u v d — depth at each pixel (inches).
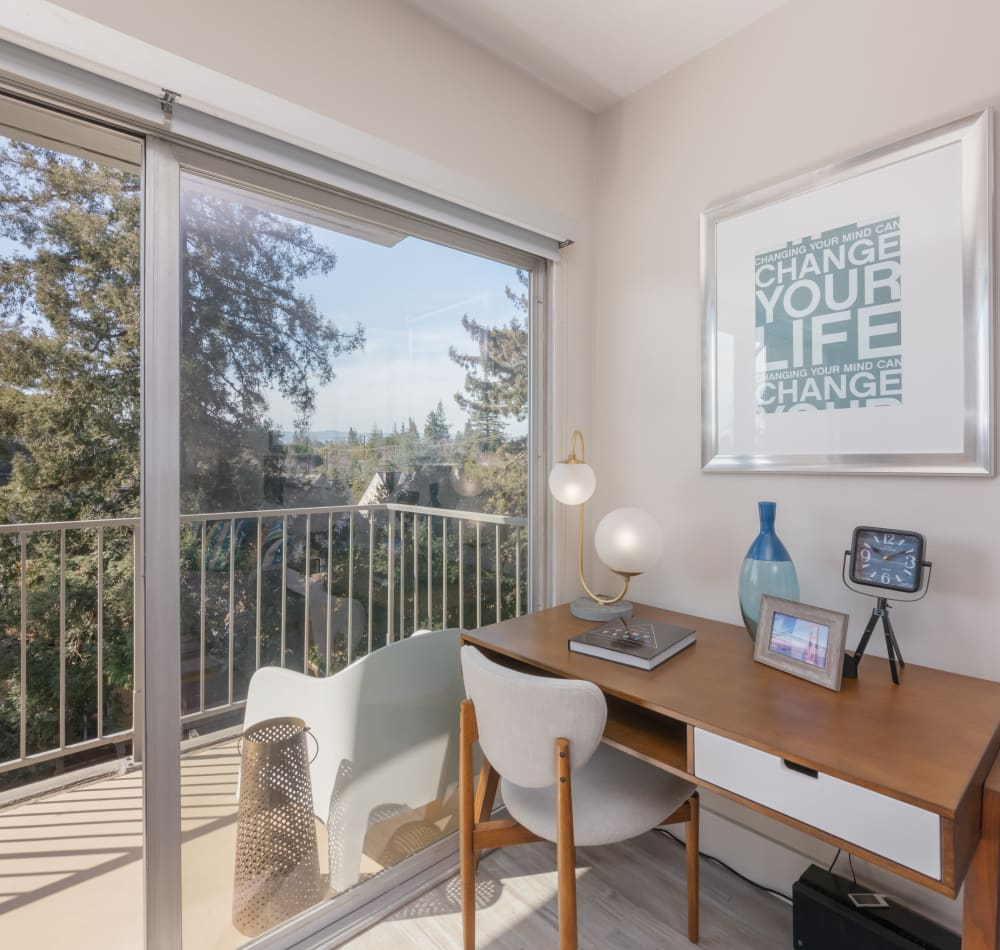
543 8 62.9
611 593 82.4
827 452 59.7
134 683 93.3
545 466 82.6
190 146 50.7
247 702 54.5
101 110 45.7
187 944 50.7
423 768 67.5
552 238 79.2
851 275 57.7
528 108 74.2
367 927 58.7
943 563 52.7
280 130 52.4
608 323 82.7
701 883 64.6
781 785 37.6
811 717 41.7
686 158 72.6
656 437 76.5
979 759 35.5
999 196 49.6
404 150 60.9
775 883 63.1
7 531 83.7
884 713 42.3
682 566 73.6
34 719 87.9
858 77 57.7
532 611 82.0
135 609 92.8
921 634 54.0
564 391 81.7
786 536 63.7
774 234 63.6
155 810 49.1
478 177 68.1
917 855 31.8
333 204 60.2
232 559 53.7
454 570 72.5
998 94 49.3
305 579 58.7
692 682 48.5
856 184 57.2
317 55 54.4
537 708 44.3
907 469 54.2
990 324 49.5
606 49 69.9
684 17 64.7
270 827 55.4
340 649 61.2
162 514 49.4
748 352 66.1
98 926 60.3
